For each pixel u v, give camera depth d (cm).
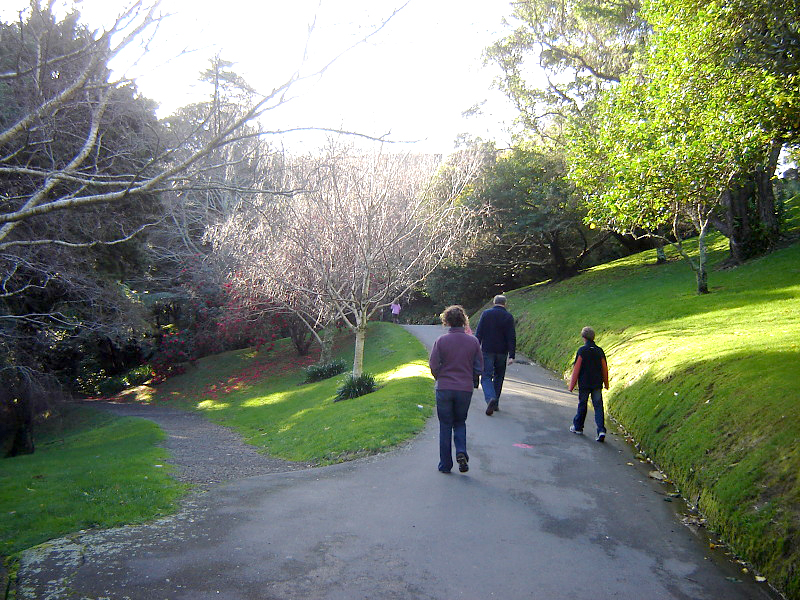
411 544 507
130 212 1416
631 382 1119
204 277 3166
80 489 790
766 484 531
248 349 3522
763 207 2084
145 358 3419
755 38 837
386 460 816
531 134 3228
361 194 1488
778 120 866
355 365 1633
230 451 1340
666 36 1171
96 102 608
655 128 1161
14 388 1764
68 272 1394
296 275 1805
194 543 515
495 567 464
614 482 709
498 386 1102
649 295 2027
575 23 2786
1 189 1075
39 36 562
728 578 461
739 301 1516
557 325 2128
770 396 669
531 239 3406
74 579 443
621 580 449
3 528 605
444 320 736
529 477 716
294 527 552
